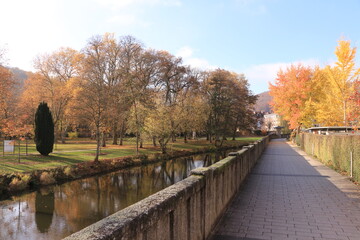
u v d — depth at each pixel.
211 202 5.54
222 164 6.90
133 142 53.91
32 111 40.34
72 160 25.62
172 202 3.38
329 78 25.58
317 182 11.74
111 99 30.00
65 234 10.94
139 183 21.12
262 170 15.58
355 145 11.72
